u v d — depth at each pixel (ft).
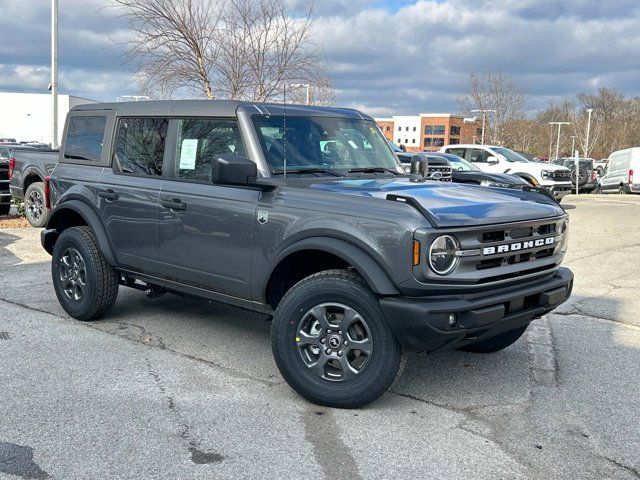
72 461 11.22
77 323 19.70
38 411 13.23
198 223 15.96
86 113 20.13
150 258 17.44
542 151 257.14
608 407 14.08
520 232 13.67
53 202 20.61
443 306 12.21
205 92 45.55
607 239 40.24
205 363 16.35
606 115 272.92
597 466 11.46
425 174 19.38
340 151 16.93
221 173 13.70
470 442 12.26
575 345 18.52
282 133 16.02
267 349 17.58
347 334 13.30
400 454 11.71
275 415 13.26
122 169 18.57
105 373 15.47
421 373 16.02
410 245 12.19
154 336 18.54
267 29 44.75
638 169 89.15
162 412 13.29
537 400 14.40
